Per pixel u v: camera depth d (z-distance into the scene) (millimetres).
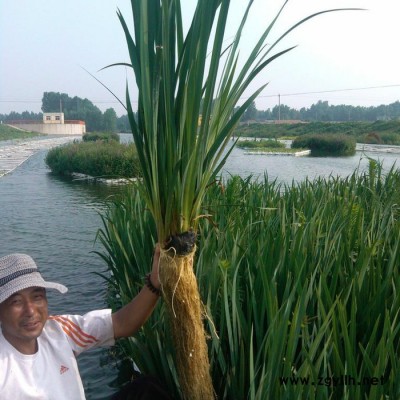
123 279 5078
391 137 55406
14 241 9773
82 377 4289
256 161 33312
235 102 2350
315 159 36062
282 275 3248
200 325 2398
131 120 2273
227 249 3756
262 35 2273
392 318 2828
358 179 8109
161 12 2111
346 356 2215
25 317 2057
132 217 5496
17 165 30078
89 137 53656
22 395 2041
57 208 13891
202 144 2211
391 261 3238
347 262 3504
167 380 2959
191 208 2303
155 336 3119
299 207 5828
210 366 2861
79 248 9102
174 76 2197
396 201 6305
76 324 2361
